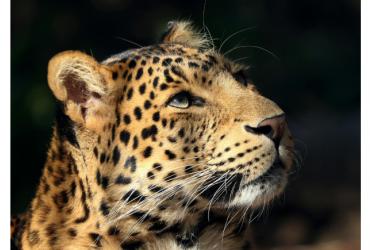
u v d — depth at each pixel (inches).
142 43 1024.9
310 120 1099.3
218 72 393.7
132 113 377.1
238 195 379.2
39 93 784.9
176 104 378.3
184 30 463.2
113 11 1025.5
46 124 775.1
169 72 381.1
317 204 939.3
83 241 378.9
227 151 375.6
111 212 372.8
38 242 390.0
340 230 867.4
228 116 380.2
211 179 378.0
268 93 1051.9
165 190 374.6
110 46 1020.5
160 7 1047.0
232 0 982.4
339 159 1032.8
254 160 372.5
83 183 381.4
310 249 802.8
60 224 386.3
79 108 379.6
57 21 911.7
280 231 880.3
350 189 973.8
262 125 374.6
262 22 1088.8
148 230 379.9
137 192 373.4
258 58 1015.0
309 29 1213.1
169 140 374.6
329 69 1141.7
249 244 413.4
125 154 373.7
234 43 938.1
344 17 1237.1
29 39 847.1
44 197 396.8
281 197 469.1
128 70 386.9
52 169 398.6
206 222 390.9
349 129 1090.7
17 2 869.8
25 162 777.6
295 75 1101.7
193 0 1025.5
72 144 383.9
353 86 1140.5
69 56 378.9
